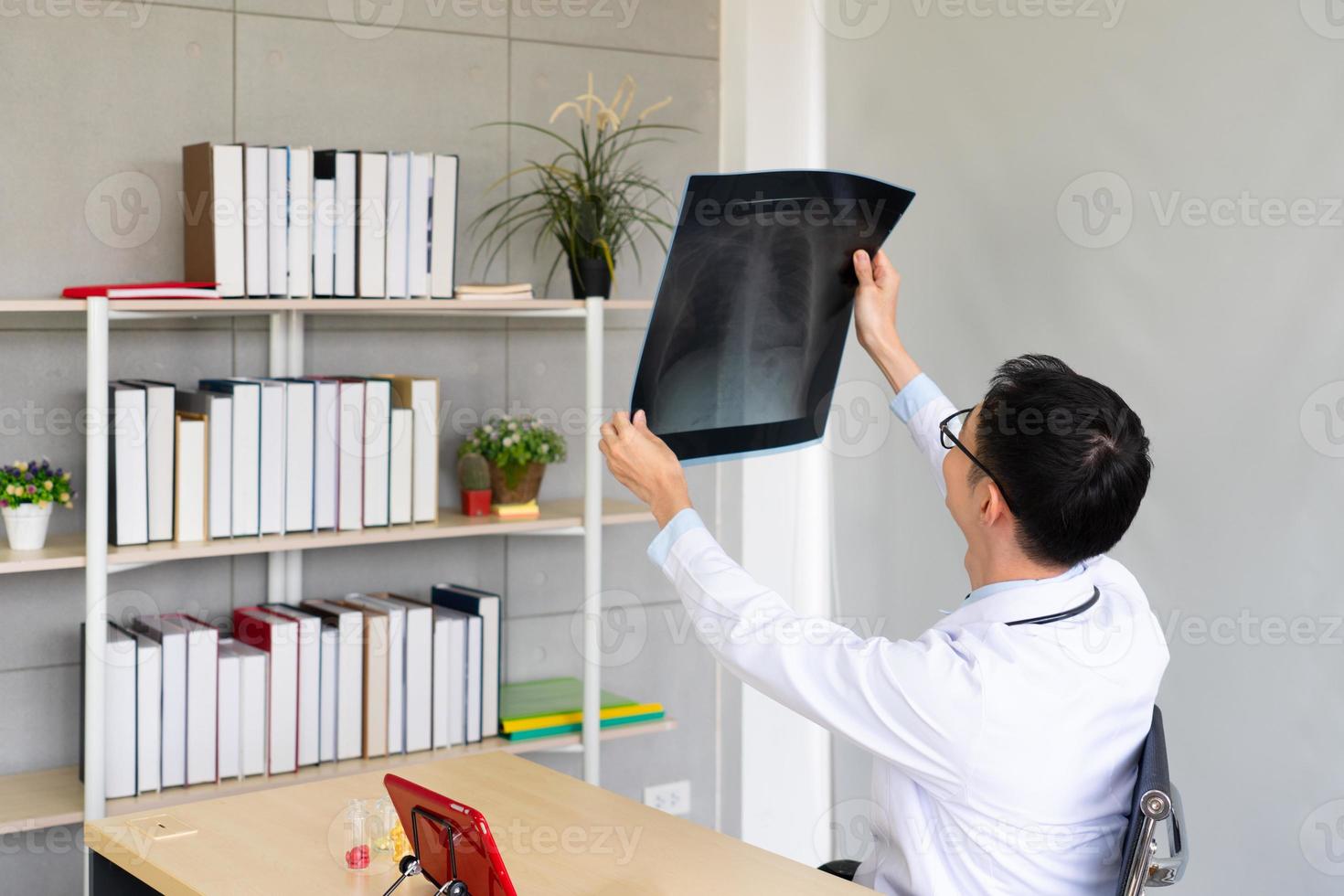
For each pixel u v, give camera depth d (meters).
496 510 3.04
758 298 1.74
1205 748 2.53
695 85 3.48
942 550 3.17
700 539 1.62
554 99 3.26
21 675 2.70
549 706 3.13
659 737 3.56
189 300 2.45
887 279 1.94
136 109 2.72
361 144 3.00
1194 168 2.54
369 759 2.83
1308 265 2.35
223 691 2.63
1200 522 2.54
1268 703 2.42
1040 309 2.86
